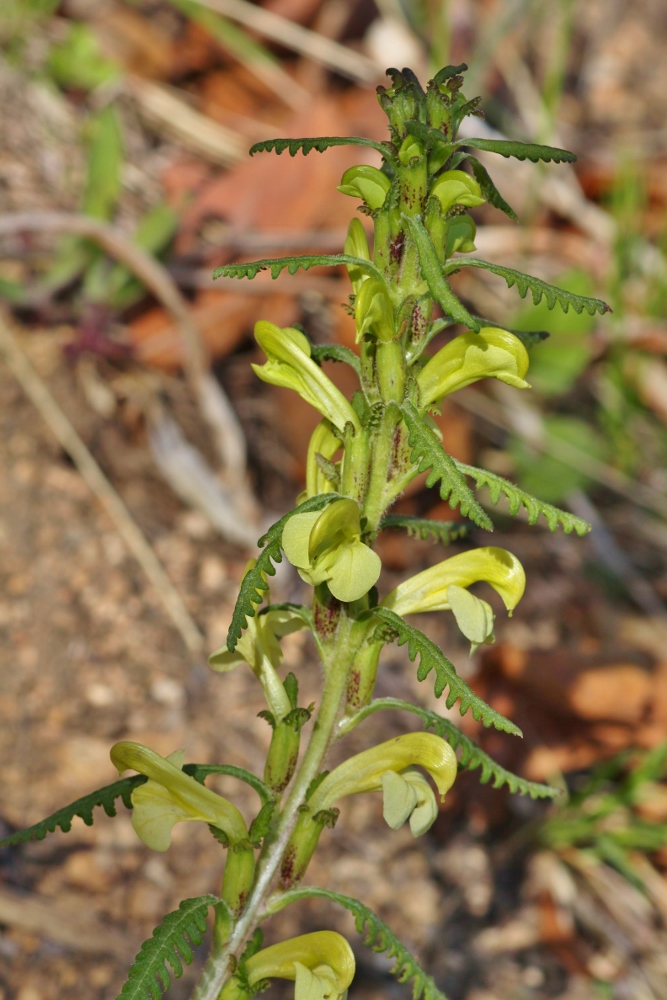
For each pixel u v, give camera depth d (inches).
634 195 201.8
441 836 139.0
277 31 207.5
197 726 137.6
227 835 65.0
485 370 61.9
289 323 176.1
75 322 168.1
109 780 129.8
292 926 125.1
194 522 159.5
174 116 204.8
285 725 66.9
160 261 173.3
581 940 134.0
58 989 110.0
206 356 170.2
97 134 171.2
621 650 150.6
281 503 167.5
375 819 137.8
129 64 207.2
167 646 143.9
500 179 214.4
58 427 157.5
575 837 138.1
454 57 222.4
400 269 60.7
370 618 65.1
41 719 132.9
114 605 145.3
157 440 162.4
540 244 208.4
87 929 115.3
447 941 129.0
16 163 189.0
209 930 121.4
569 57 263.1
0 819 121.9
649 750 145.9
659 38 278.4
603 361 199.8
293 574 154.6
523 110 235.6
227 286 174.2
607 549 177.9
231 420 162.6
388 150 59.2
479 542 174.1
